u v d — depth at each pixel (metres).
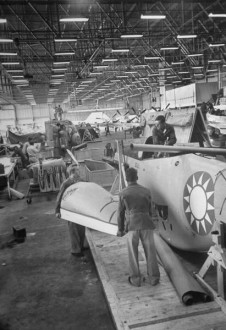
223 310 3.37
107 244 5.33
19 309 4.05
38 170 10.35
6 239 6.54
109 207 5.02
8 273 5.04
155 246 4.40
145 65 31.05
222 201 3.32
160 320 3.29
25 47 28.33
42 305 4.11
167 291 3.80
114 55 29.31
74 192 5.53
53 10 21.17
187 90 23.28
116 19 22.56
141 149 4.57
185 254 4.84
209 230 3.87
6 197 10.20
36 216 8.02
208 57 29.20
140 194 3.99
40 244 6.17
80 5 21.42
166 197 4.68
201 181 4.03
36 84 39.78
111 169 8.96
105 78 38.78
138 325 3.25
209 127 14.75
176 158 4.64
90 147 16.52
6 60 27.91
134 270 3.99
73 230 5.40
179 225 4.44
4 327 3.71
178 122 10.34
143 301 3.64
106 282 4.12
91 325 3.66
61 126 15.45
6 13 20.97
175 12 23.53
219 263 3.31
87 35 24.23
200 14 22.75
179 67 32.09
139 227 3.94
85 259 5.33
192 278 3.79
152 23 24.47
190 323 3.24
